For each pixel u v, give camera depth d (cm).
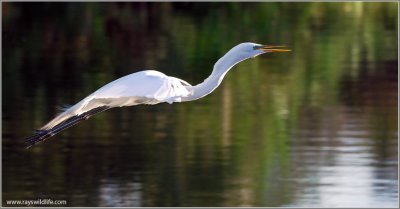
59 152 1296
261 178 1158
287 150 1315
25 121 1477
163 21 2428
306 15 2533
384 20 2530
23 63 1989
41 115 1525
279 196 1091
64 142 1356
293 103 1678
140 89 593
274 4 2512
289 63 2042
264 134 1428
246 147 1336
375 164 1230
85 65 1984
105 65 1988
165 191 1120
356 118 1549
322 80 1884
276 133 1435
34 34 2280
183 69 1925
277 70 1988
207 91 752
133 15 2420
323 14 2567
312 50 2161
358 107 1642
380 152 1301
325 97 1733
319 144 1358
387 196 1082
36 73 1897
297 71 1962
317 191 1106
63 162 1245
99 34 2305
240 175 1182
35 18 2366
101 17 2391
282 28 2402
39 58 2044
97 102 656
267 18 2477
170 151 1303
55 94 1712
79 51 2134
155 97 590
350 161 1248
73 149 1313
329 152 1299
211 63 1986
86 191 1127
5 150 1304
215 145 1348
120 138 1384
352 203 1052
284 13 2522
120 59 2039
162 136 1403
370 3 2575
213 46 2172
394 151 1302
